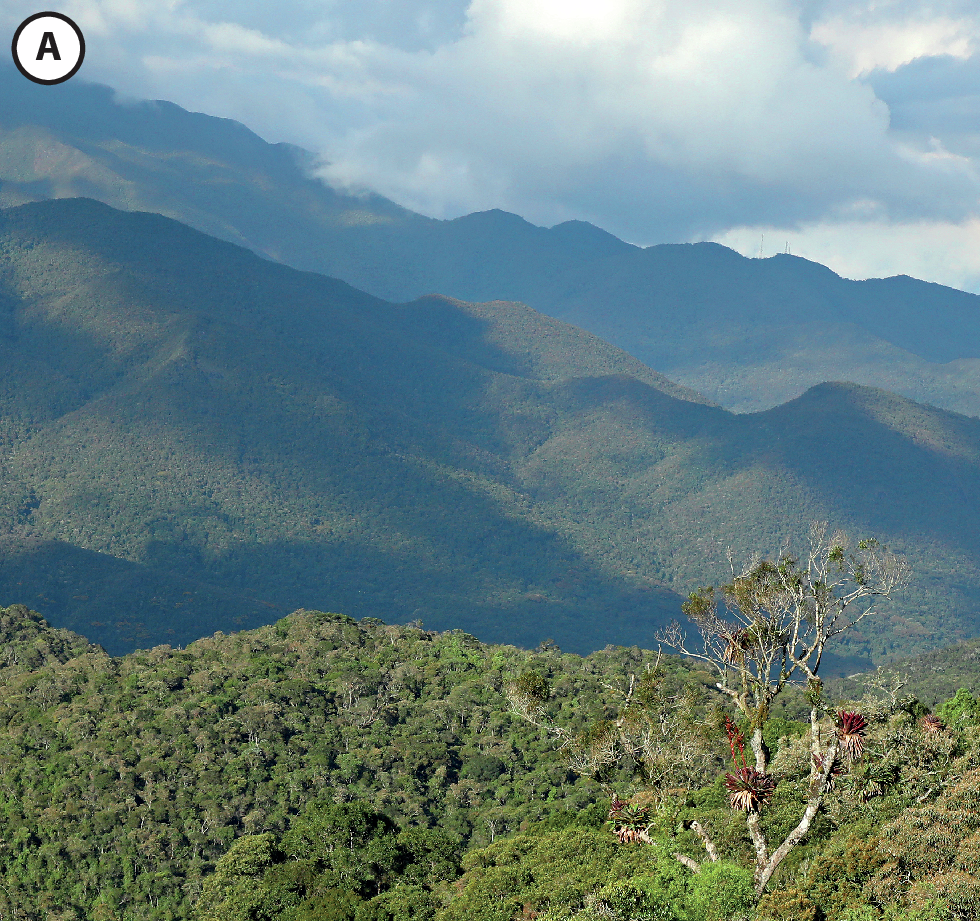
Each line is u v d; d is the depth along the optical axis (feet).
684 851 178.19
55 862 330.95
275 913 240.94
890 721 177.78
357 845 266.57
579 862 216.74
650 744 139.95
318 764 388.98
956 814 156.04
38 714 412.98
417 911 226.38
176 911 318.65
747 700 138.10
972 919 132.98
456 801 382.01
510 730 432.66
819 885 146.20
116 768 368.48
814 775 130.72
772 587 132.77
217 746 390.21
